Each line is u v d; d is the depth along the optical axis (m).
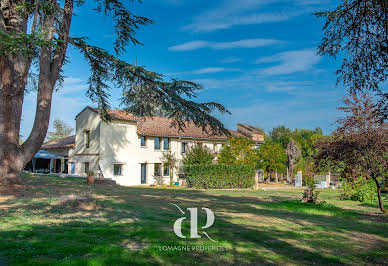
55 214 9.45
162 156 37.38
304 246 7.36
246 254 6.45
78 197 12.00
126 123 34.56
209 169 28.89
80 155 34.69
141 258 5.80
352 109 13.49
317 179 43.31
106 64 17.00
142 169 35.78
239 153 34.84
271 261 6.10
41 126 14.78
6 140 14.15
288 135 54.22
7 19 14.12
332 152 14.00
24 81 14.62
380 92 8.75
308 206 15.60
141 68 14.26
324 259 6.40
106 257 5.70
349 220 12.02
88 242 6.66
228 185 29.97
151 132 35.78
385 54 9.48
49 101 14.97
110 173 32.72
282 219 11.09
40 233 7.17
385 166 13.72
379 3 8.88
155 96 15.24
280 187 36.81
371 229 10.09
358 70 9.98
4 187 13.69
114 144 33.38
